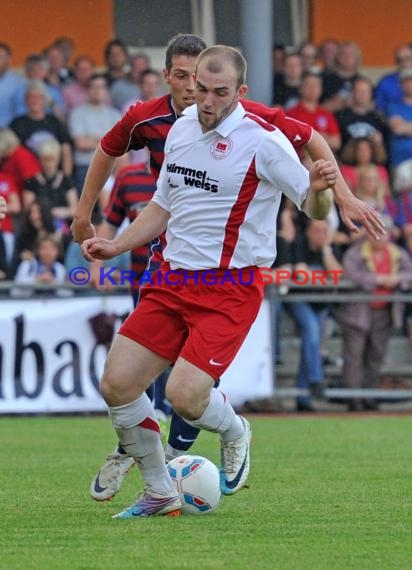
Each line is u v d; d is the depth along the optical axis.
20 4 50.31
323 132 44.50
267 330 38.81
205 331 16.95
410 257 40.62
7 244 40.72
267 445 29.67
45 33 50.72
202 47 19.52
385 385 40.44
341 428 34.19
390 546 15.78
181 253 17.31
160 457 17.88
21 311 38.19
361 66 52.16
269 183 17.19
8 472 24.20
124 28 51.47
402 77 46.00
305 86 44.47
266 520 17.94
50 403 38.09
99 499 18.83
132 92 45.25
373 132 44.75
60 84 44.88
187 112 17.48
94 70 45.53
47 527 17.20
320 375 39.50
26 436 31.86
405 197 44.06
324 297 39.44
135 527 17.12
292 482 22.72
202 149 17.08
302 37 52.12
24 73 47.91
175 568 14.12
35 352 38.19
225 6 51.94
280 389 39.50
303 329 39.34
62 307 38.31
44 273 39.62
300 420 36.94
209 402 17.44
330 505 19.62
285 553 15.18
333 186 16.45
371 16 52.00
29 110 42.62
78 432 32.94
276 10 52.28
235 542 15.95
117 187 27.08
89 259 17.83
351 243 40.59
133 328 17.31
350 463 25.94
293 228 39.56
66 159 42.50
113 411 17.34
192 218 17.19
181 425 19.94
